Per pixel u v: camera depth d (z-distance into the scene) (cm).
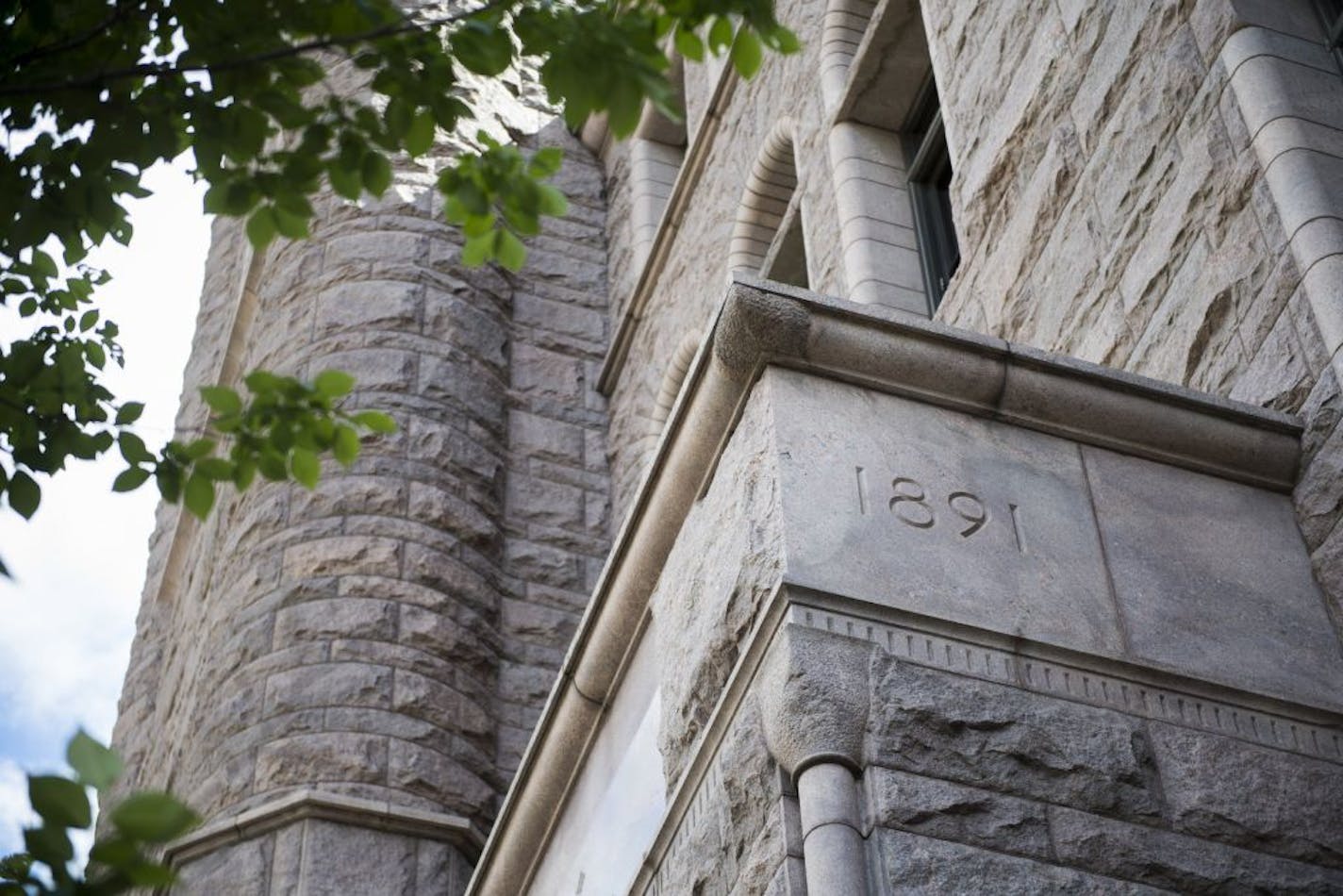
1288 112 750
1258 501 663
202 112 493
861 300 1190
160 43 511
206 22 493
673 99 462
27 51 495
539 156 493
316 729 1327
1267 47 779
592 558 1592
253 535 1495
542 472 1650
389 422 504
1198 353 755
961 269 998
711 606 614
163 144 499
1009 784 542
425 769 1323
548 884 743
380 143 495
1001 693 562
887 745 537
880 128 1317
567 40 466
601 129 2008
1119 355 815
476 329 1702
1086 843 538
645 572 686
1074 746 557
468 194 484
